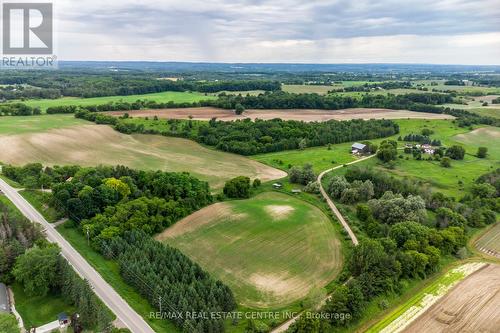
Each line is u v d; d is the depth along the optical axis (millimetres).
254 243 96938
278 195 131125
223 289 74250
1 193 112562
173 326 69000
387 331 70312
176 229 103250
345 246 98750
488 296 80625
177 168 151125
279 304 76188
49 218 102312
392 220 109875
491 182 141250
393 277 81438
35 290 73875
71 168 127562
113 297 75250
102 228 94375
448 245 96438
